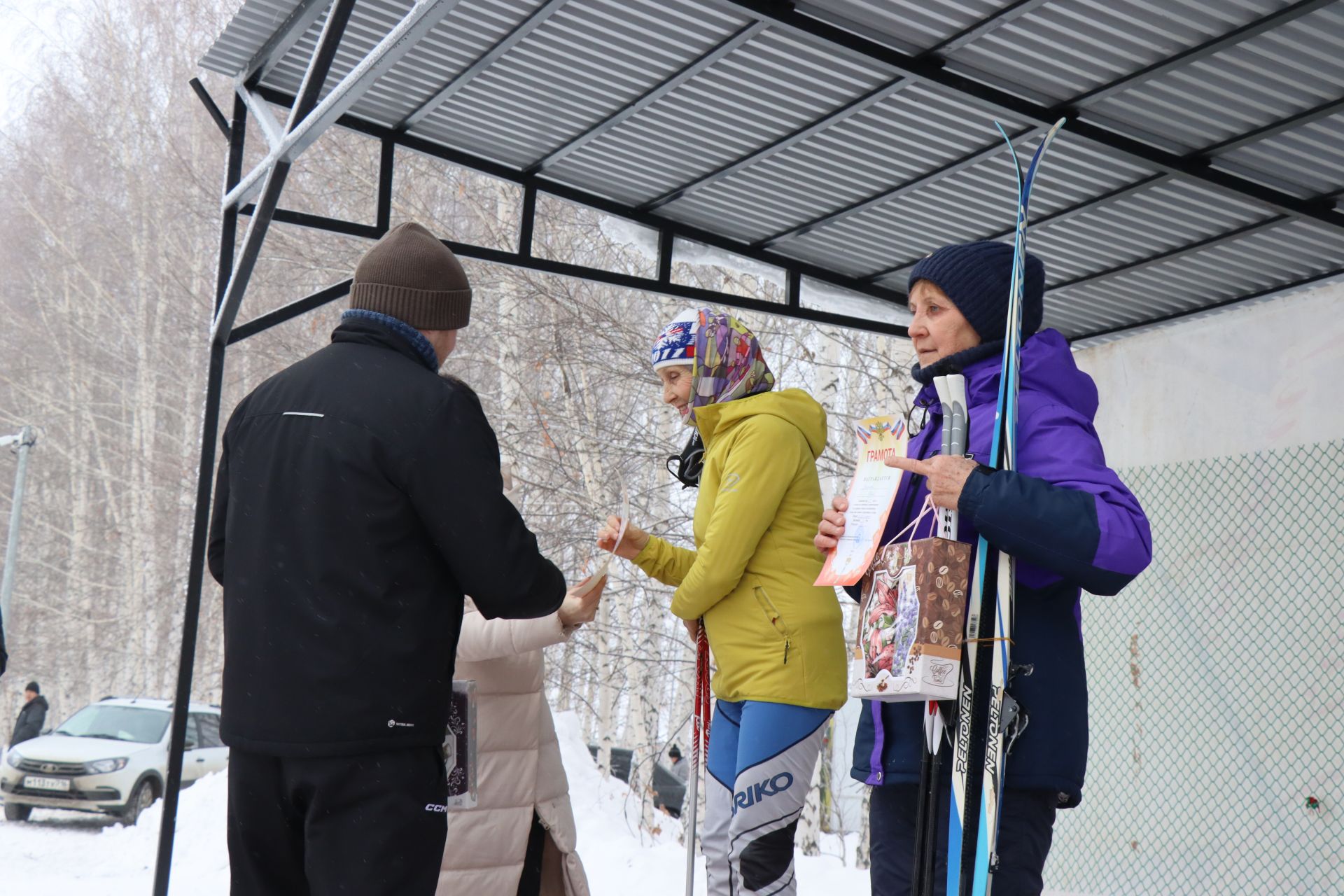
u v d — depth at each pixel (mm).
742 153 5547
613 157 5785
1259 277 5801
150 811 12664
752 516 3389
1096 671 6398
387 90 5539
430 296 2777
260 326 5707
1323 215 4930
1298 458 5629
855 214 5887
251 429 2684
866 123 5094
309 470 2559
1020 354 2484
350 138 16000
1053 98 4566
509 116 5602
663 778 17281
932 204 5668
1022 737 2270
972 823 2162
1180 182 5008
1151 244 5613
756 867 3359
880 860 2486
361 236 5777
